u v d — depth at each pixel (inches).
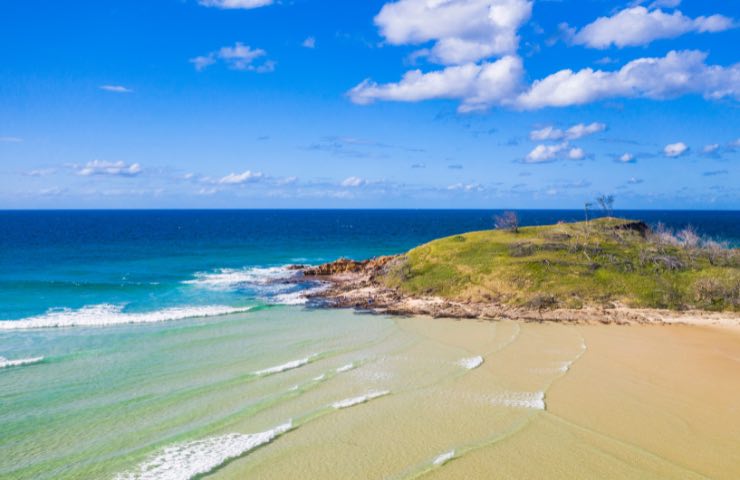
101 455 663.8
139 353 1130.0
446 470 636.7
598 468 644.1
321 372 1008.2
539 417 797.2
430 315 1578.5
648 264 1867.6
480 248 2111.2
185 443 700.0
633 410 832.9
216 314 1582.2
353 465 647.1
